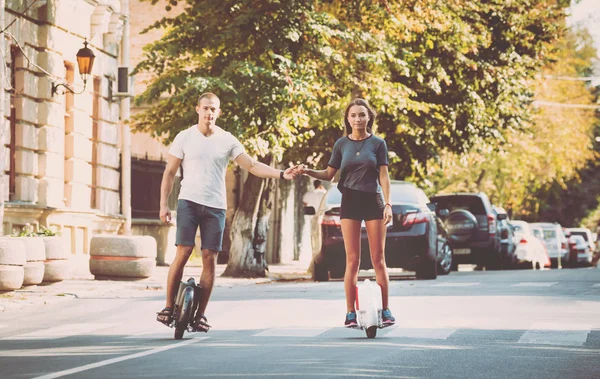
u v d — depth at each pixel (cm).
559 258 8219
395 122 5188
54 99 4172
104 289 3203
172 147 1838
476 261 5412
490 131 5631
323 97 4650
